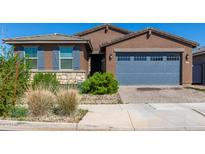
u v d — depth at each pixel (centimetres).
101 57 2631
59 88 1151
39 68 2084
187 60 2233
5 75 1000
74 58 2075
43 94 954
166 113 1005
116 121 858
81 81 1977
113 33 2805
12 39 2036
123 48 2236
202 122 844
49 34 2236
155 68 2247
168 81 2245
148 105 1227
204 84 2680
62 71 2000
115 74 2242
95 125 795
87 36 2798
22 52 2078
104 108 1137
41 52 2083
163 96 1567
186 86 2141
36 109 936
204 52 2652
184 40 2216
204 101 1364
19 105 1073
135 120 873
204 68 2697
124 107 1166
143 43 2238
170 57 2248
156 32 2228
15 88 997
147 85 2234
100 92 1642
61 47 2080
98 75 1705
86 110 1070
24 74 1161
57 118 899
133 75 2247
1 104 937
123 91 1828
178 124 814
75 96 966
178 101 1370
